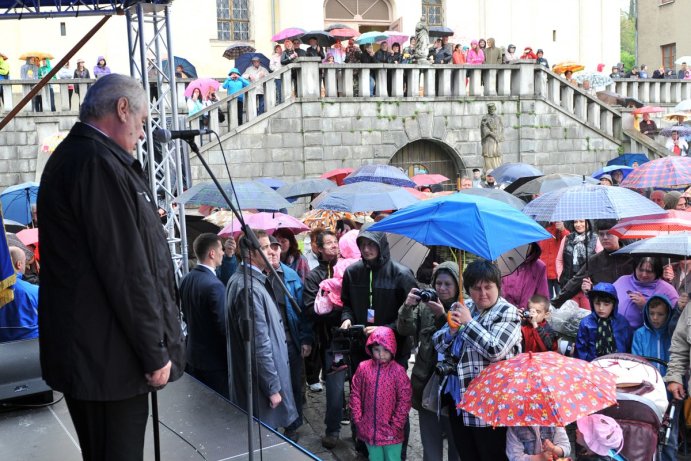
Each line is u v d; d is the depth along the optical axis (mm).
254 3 28688
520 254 7164
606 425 5164
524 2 31406
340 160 20938
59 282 3453
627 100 25125
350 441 7484
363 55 21469
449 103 21781
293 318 7230
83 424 3674
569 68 26500
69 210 3412
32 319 6188
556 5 31828
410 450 7359
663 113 26281
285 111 20406
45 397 5773
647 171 10711
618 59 32719
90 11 11195
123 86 3541
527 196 13672
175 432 5227
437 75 21906
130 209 3438
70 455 4848
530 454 4633
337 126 20859
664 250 6832
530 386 4363
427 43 22078
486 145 20359
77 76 21719
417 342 6980
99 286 3428
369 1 29969
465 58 23469
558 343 7289
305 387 8328
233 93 20031
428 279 8992
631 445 5312
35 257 9570
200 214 13023
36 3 11125
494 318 4965
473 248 5438
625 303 7242
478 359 5020
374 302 6715
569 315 7473
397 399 6281
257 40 28812
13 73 26281
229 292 6355
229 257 8461
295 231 9602
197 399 5848
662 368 6402
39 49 26391
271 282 7121
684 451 6598
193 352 6938
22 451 4922
